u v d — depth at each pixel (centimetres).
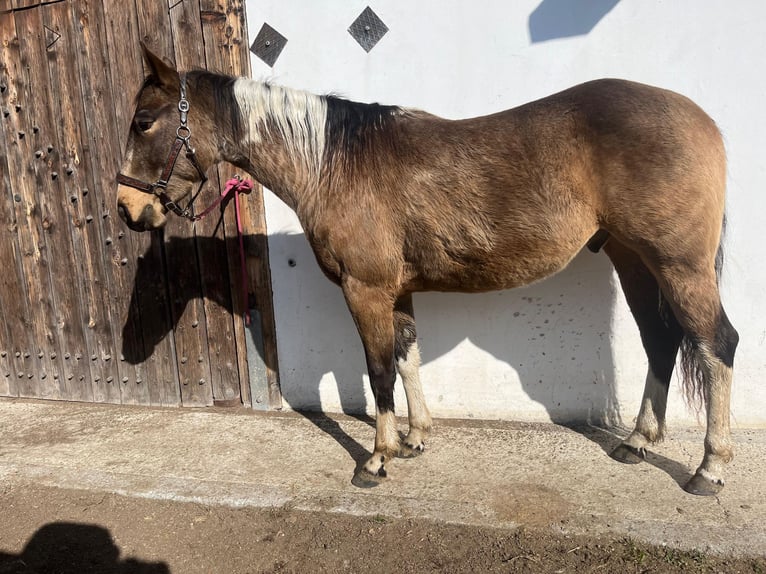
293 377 306
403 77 263
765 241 239
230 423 293
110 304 325
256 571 181
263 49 277
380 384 222
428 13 255
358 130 213
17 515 215
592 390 271
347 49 267
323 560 184
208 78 221
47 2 295
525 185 193
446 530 192
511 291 271
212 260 305
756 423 253
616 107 186
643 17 235
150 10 284
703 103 236
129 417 310
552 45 245
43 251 328
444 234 205
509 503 203
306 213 220
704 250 188
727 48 229
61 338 338
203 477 234
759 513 188
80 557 191
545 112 195
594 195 192
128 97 295
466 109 259
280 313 301
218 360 317
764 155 233
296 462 245
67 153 311
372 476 221
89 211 315
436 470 231
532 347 274
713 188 185
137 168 218
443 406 290
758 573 164
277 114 217
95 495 225
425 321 284
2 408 333
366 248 210
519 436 261
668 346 226
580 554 177
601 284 260
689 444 243
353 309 218
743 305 246
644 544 178
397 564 179
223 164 293
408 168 205
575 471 224
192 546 194
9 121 315
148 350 325
